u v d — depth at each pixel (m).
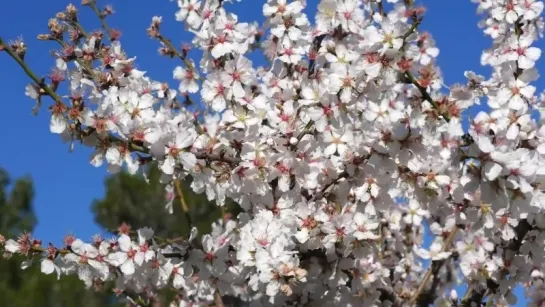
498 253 4.79
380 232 5.84
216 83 4.54
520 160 3.38
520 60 4.12
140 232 4.37
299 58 4.71
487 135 3.65
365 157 4.14
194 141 4.04
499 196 3.46
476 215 4.03
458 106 3.67
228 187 4.33
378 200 4.30
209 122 4.92
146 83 4.84
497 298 4.89
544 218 4.08
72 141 3.92
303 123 4.48
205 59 4.75
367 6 5.16
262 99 4.52
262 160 4.19
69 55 4.55
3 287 18.66
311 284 4.43
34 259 4.30
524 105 3.96
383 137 3.88
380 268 5.01
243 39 4.71
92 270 4.31
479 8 5.35
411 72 4.02
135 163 4.02
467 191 3.59
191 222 5.56
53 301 18.16
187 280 4.91
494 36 5.26
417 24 3.93
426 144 3.77
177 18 4.92
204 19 4.80
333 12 4.54
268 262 3.82
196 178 4.24
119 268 4.64
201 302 5.84
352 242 4.24
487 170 3.38
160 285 4.88
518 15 4.71
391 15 4.72
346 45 4.64
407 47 4.00
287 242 3.98
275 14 4.69
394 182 4.04
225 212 6.05
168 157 3.92
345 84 4.13
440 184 3.83
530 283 5.16
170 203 5.70
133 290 5.68
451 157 3.57
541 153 3.77
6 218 24.38
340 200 4.41
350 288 4.96
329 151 4.21
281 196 4.36
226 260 4.57
